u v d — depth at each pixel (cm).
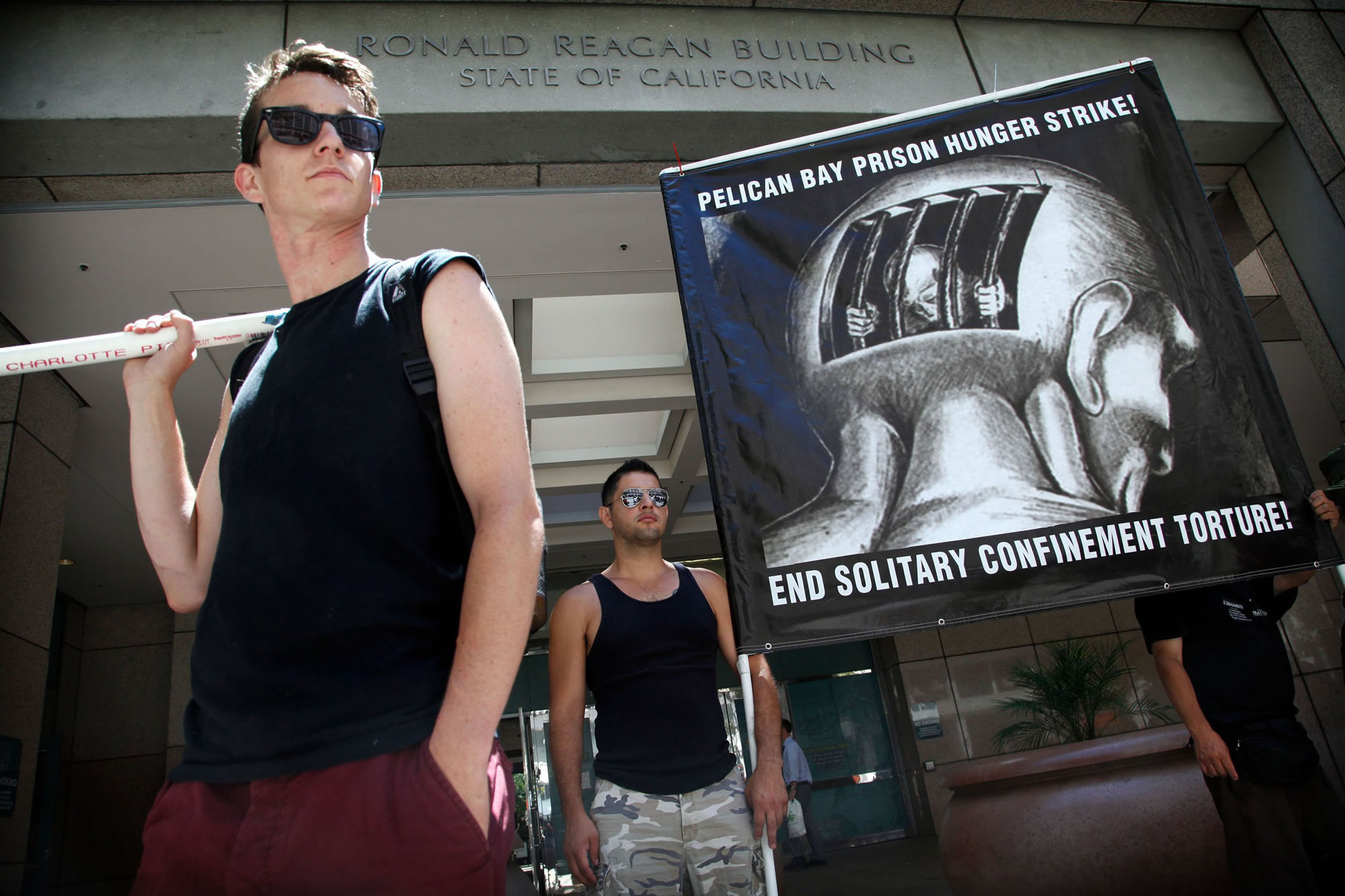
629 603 257
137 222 422
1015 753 285
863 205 257
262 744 92
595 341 690
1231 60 461
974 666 1129
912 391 233
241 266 467
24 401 482
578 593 262
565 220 467
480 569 92
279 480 104
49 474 498
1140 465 225
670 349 720
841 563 216
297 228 129
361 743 90
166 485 136
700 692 246
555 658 256
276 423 108
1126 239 250
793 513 221
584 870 226
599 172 421
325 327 114
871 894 625
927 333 240
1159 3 448
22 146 361
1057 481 223
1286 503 223
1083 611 1146
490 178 418
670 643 249
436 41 389
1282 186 453
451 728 86
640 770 233
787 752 949
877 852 993
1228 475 225
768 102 401
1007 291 244
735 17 423
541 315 643
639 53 403
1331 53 447
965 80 427
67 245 436
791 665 1210
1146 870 254
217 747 96
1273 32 451
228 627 99
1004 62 435
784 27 424
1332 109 434
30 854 863
